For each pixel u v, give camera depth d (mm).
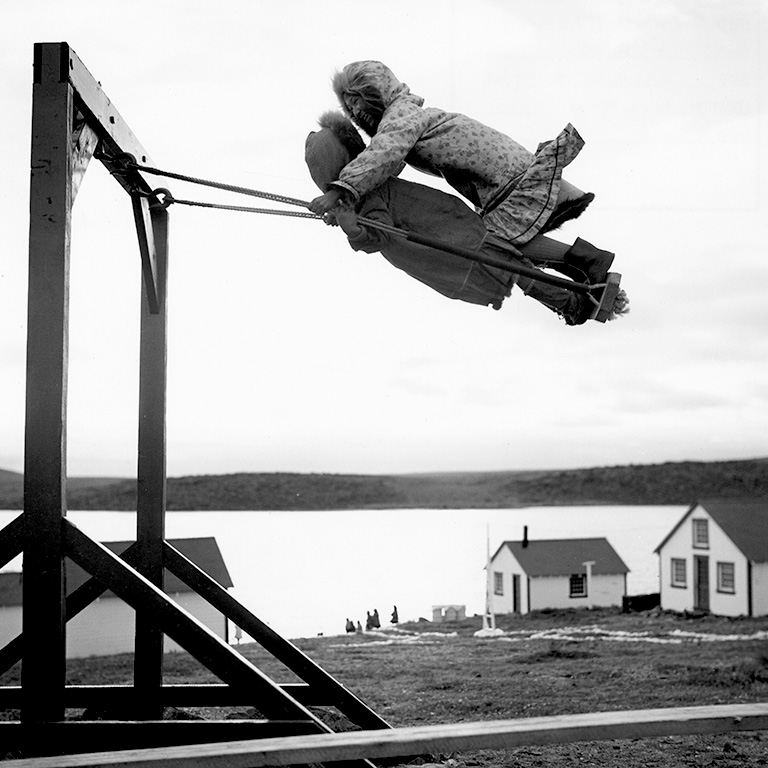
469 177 4637
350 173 4305
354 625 30984
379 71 4633
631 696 12234
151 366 5707
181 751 3000
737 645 22906
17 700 5000
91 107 4305
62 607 3824
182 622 3803
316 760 2996
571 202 4754
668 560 43500
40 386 3828
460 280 4629
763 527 41219
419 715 10305
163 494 5613
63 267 3875
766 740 6207
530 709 10891
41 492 3807
